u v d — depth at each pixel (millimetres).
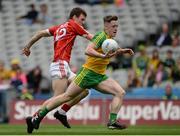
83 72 26578
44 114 27234
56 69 28062
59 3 64188
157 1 64375
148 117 44594
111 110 26656
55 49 28375
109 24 26172
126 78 53031
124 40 60531
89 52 25922
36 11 62469
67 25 28250
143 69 50438
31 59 59500
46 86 50188
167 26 57656
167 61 50188
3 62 58500
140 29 61531
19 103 47219
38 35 28453
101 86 26703
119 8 63750
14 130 32438
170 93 46094
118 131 30547
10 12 64438
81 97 28594
